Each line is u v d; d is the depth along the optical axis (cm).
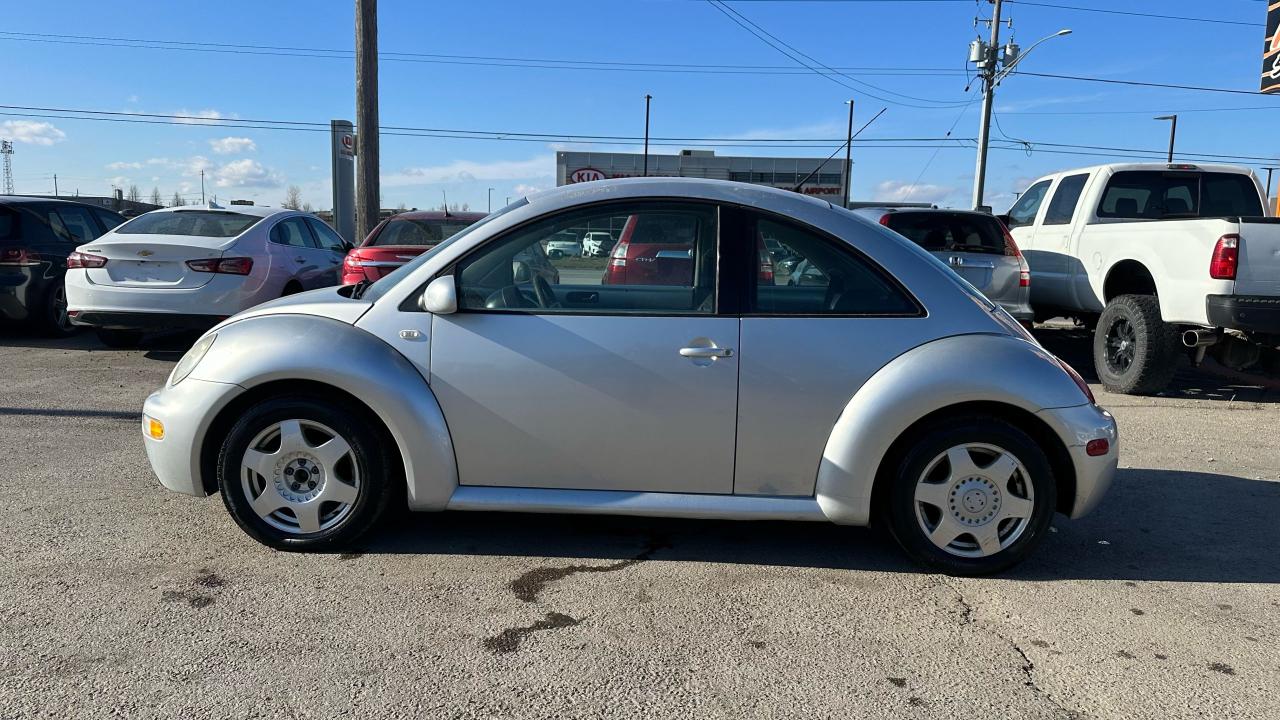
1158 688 280
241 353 358
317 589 340
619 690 273
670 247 363
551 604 332
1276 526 435
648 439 356
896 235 376
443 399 357
